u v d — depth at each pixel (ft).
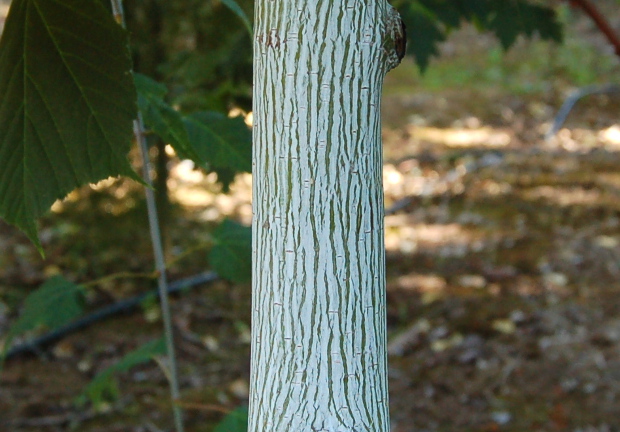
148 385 16.39
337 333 4.20
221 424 7.42
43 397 15.66
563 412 15.24
